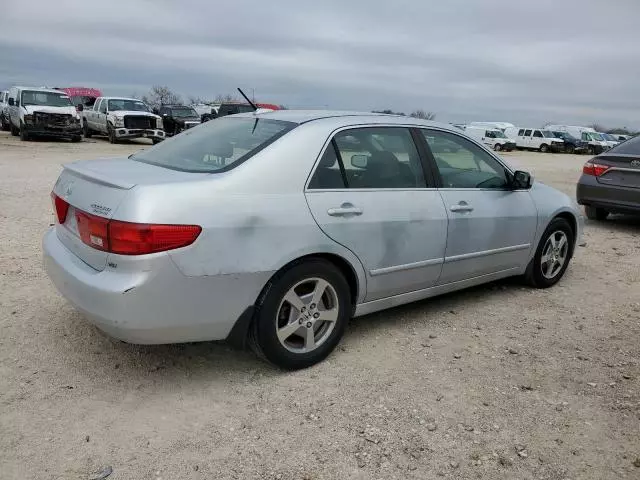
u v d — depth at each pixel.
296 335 3.76
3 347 3.88
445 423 3.19
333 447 2.94
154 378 3.56
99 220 3.15
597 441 3.07
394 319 4.70
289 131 3.72
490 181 4.94
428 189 4.34
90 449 2.85
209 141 3.99
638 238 8.40
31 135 23.81
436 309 4.97
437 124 4.63
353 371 3.75
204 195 3.20
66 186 3.68
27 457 2.76
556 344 4.32
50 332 4.13
